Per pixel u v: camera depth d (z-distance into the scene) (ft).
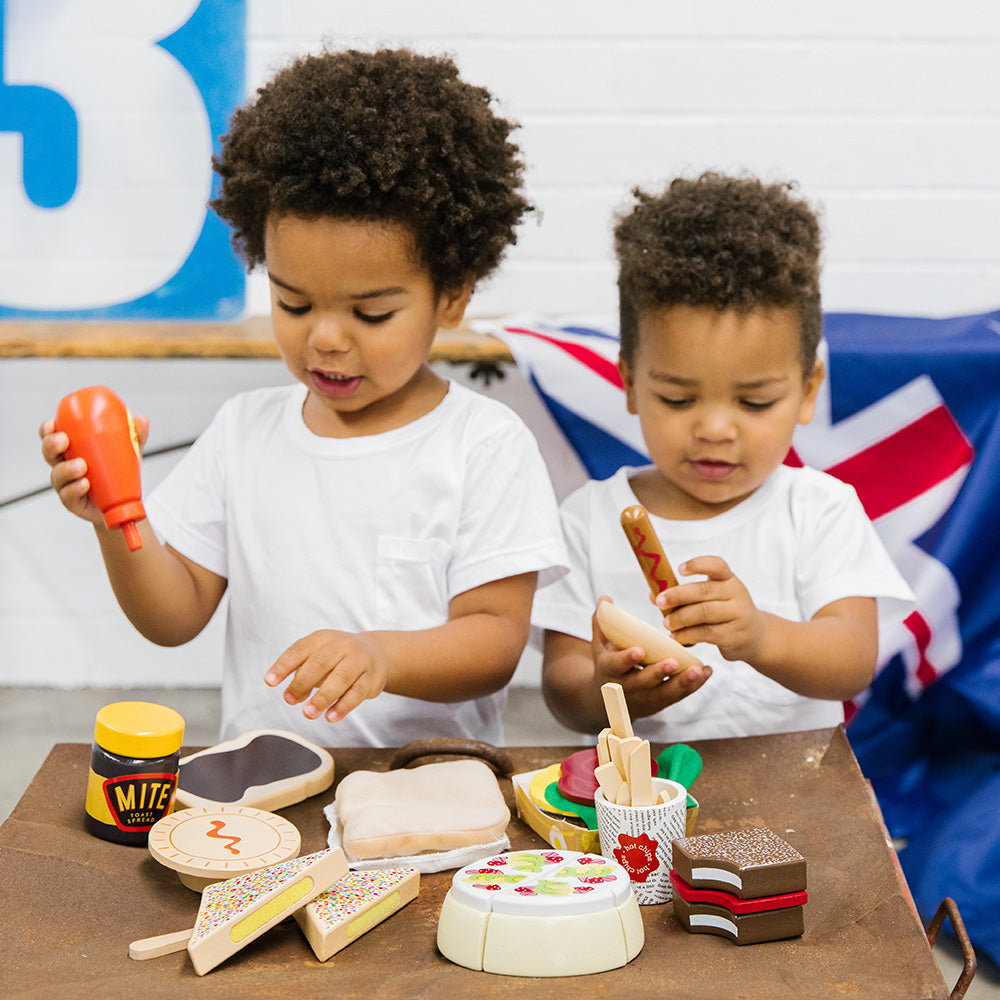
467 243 2.98
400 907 2.10
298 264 2.77
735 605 2.73
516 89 6.38
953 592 4.72
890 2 6.28
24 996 1.82
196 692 6.74
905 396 4.72
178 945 1.97
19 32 6.22
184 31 6.25
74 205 6.35
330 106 2.72
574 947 1.88
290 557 3.18
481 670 2.95
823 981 1.86
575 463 5.78
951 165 6.45
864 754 4.95
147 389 6.45
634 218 3.31
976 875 4.06
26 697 6.59
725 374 3.00
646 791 2.17
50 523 6.59
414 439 3.19
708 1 6.30
